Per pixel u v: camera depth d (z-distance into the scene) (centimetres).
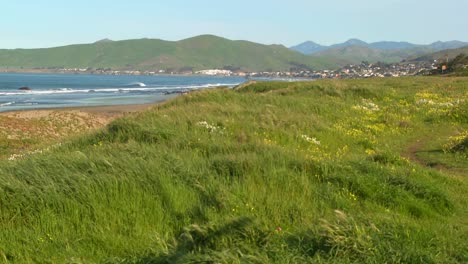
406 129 1750
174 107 1680
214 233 543
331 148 1323
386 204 755
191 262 478
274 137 1268
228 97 2030
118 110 4150
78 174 698
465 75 5231
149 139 1075
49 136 2625
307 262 470
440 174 991
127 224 627
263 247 507
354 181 796
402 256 485
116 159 772
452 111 2027
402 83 3634
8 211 621
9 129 2553
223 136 1189
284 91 2570
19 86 10144
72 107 4503
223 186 707
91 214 632
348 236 510
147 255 540
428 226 634
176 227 631
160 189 680
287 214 660
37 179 681
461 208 802
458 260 506
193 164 802
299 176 784
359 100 2367
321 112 1855
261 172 776
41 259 563
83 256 568
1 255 562
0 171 701
